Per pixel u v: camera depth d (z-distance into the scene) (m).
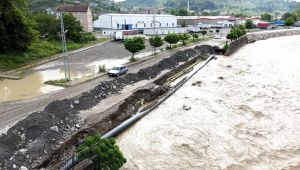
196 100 34.53
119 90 35.06
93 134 24.22
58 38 76.00
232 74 47.88
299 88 40.03
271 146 24.59
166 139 25.22
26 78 44.28
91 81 39.94
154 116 29.81
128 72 43.91
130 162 21.86
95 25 110.88
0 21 55.06
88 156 18.25
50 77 44.34
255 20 162.12
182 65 51.12
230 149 23.86
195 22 138.62
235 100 34.94
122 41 80.75
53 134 22.83
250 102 34.31
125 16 105.00
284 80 44.25
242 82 42.91
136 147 23.88
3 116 27.55
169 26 118.69
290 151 23.89
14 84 40.91
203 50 66.75
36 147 20.98
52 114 24.89
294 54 67.62
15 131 21.61
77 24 79.75
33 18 78.94
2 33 54.91
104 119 26.19
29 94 35.69
